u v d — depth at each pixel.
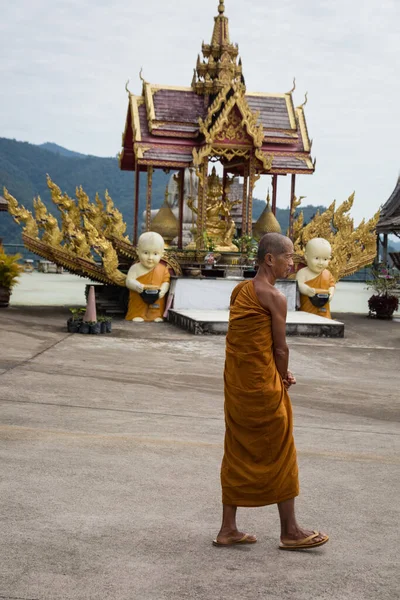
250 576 4.39
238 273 21.44
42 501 5.57
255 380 4.66
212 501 5.77
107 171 161.38
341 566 4.59
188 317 17.59
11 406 8.78
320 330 17.45
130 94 22.62
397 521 5.45
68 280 39.44
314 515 5.52
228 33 23.25
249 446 4.74
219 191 22.72
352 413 9.47
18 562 4.46
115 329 17.56
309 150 22.89
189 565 4.53
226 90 21.11
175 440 7.59
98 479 6.17
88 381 10.72
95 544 4.80
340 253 22.42
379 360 14.30
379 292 23.75
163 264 20.36
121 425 8.15
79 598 4.04
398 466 6.97
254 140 21.16
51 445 7.16
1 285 22.22
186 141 22.09
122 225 21.77
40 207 21.34
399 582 4.37
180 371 12.05
